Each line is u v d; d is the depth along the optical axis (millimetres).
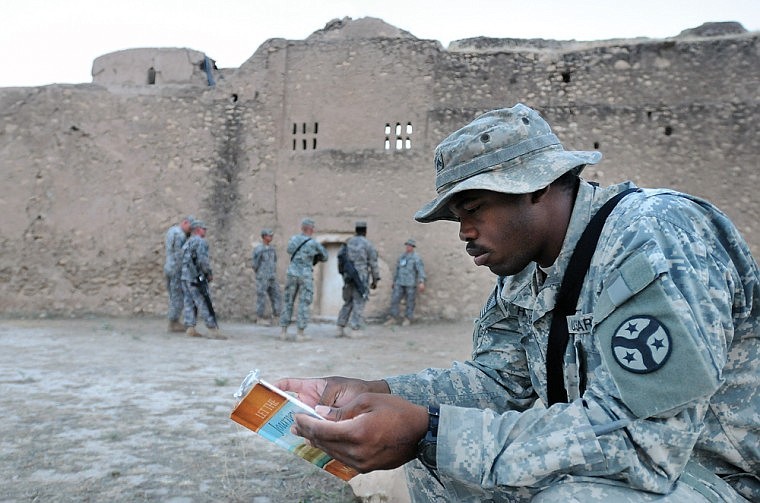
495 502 1044
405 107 10352
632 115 9773
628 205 1021
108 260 10156
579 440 876
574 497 859
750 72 9438
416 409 978
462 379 1336
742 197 9273
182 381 4469
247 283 10383
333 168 10445
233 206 10555
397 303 9789
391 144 10367
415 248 10109
